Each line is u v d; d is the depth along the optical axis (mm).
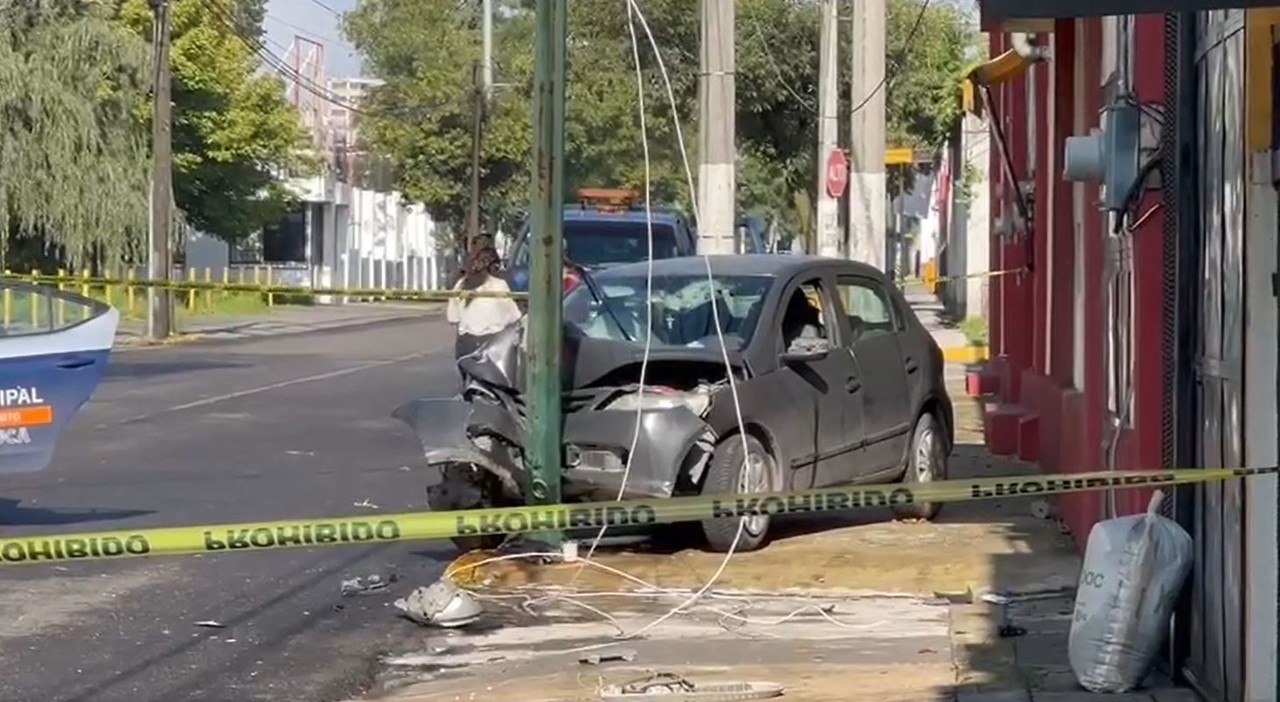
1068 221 15930
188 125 61094
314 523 6973
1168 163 8906
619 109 46281
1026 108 20453
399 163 69312
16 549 6629
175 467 17766
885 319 15086
